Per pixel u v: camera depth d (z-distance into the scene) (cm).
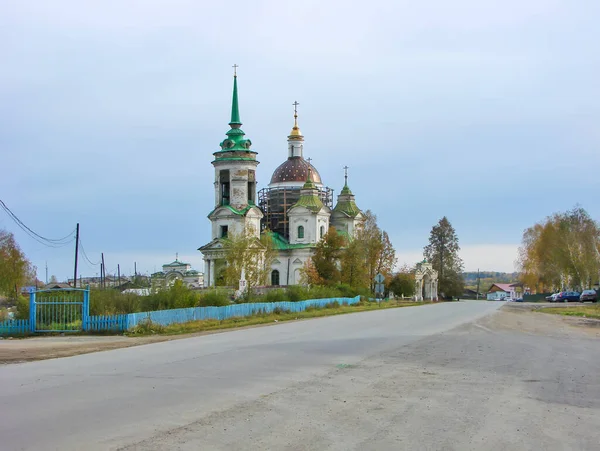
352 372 1912
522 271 12875
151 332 3606
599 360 2216
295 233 10700
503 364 2092
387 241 10112
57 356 2455
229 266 8556
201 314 4275
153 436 1160
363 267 9238
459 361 2162
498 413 1362
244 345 2705
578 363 2131
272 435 1170
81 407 1410
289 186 11306
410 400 1492
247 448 1085
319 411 1370
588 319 4656
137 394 1556
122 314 3822
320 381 1748
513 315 5234
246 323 4266
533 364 2097
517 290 19425
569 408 1420
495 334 3231
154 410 1376
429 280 13212
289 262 10619
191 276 11981
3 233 8962
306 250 10481
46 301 3712
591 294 8556
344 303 7369
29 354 2525
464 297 19388
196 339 3106
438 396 1542
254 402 1462
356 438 1152
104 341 3133
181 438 1147
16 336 3491
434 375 1858
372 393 1577
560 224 10881
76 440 1134
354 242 9088
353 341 2856
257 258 8719
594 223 10688
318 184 11488
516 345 2681
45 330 3566
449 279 14700
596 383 1744
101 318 3603
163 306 4416
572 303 8556
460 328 3644
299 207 10662
